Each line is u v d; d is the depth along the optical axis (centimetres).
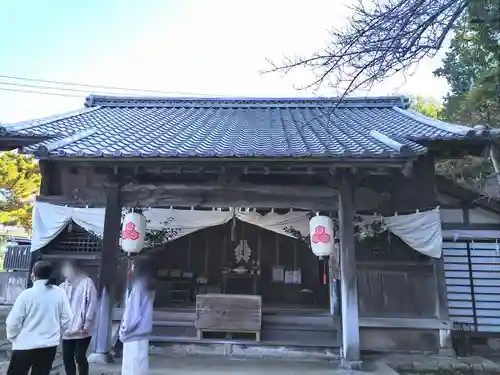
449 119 1264
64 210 870
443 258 857
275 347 810
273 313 912
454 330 839
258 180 738
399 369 714
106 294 689
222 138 827
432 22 368
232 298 843
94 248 880
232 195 733
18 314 420
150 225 888
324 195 723
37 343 420
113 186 731
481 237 862
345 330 675
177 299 1050
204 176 746
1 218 1881
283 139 807
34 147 663
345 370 653
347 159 644
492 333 834
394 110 1208
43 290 439
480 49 523
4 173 1833
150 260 577
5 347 761
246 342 817
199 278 1073
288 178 737
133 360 518
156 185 731
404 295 793
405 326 778
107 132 884
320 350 800
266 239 1129
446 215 877
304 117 1148
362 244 814
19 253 1727
